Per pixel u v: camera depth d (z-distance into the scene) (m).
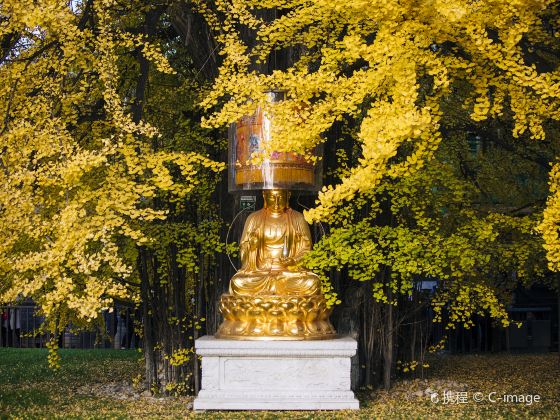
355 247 9.81
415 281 11.96
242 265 10.43
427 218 10.40
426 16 6.87
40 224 8.03
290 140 7.40
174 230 10.57
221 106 11.02
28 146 7.95
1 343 19.64
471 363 14.60
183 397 10.84
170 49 12.70
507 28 7.01
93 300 7.52
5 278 8.66
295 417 8.67
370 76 7.06
